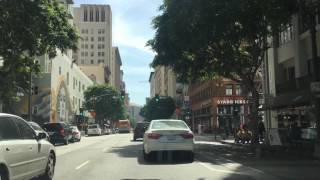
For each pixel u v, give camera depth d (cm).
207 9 2450
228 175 1578
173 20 2661
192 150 2111
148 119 13750
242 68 3059
